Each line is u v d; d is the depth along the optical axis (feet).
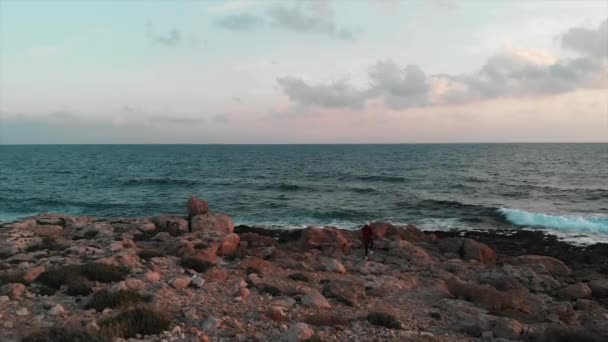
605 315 46.47
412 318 41.63
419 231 100.83
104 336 27.55
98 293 37.99
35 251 64.95
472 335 37.45
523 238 105.40
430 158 461.78
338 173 290.97
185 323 33.73
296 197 178.50
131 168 347.97
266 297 44.29
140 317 31.86
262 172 307.58
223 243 72.49
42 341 27.20
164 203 163.43
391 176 260.42
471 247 83.41
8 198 172.96
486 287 50.93
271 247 78.64
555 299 56.49
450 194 182.70
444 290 54.70
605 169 302.04
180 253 63.41
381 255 80.64
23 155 586.45
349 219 133.59
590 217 126.21
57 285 41.52
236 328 33.58
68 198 175.32
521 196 176.04
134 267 51.85
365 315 40.50
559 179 239.71
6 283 41.14
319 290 49.80
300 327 31.58
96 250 62.49
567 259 86.43
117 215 143.23
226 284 48.06
